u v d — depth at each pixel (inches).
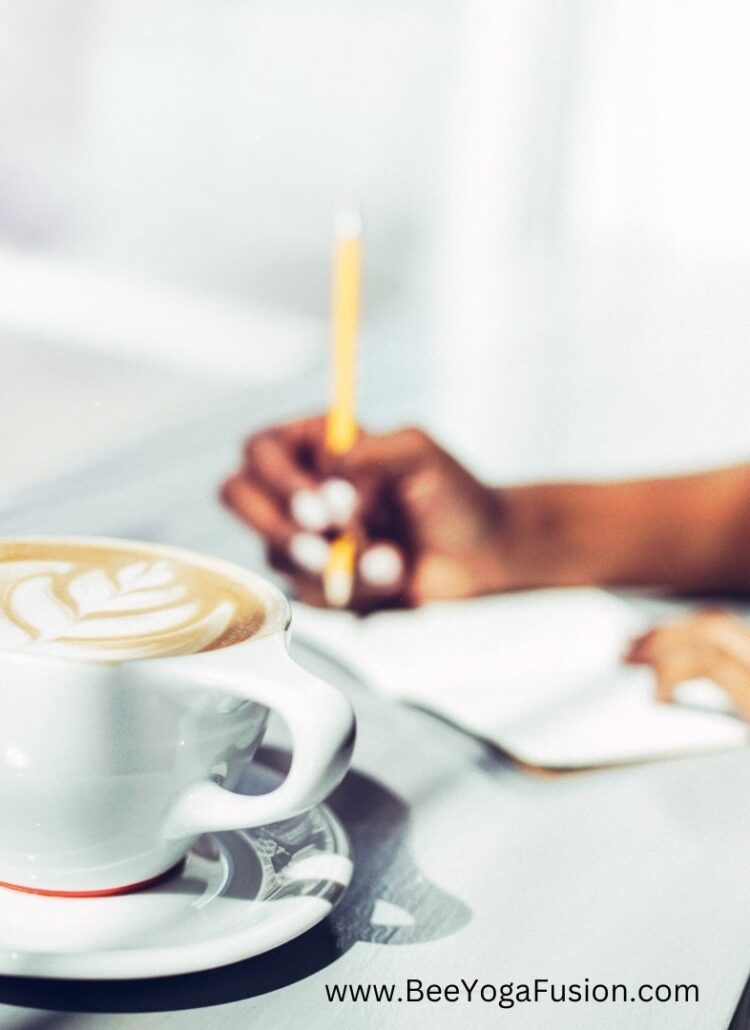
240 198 201.3
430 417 32.0
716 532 23.4
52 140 199.9
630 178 87.5
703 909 12.4
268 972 10.7
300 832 12.8
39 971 9.9
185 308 144.7
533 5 93.7
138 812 10.7
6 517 22.2
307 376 34.4
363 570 21.5
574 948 11.5
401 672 17.7
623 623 20.6
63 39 199.6
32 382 108.5
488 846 13.3
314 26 204.4
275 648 11.1
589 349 41.7
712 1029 10.4
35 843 10.7
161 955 10.2
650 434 31.7
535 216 98.2
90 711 10.1
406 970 10.9
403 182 202.4
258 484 23.1
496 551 22.6
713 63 83.4
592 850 13.4
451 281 54.6
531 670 18.3
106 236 178.1
